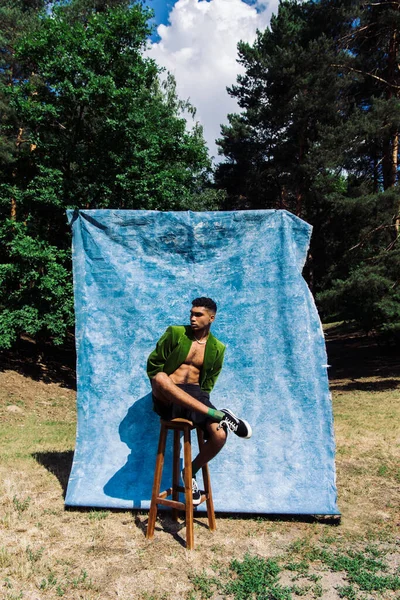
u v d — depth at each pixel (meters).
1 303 15.03
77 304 4.89
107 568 3.45
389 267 16.38
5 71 20.48
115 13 15.59
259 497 4.46
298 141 24.33
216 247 5.07
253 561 3.53
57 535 3.94
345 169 20.64
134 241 5.05
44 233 15.54
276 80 23.20
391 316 15.73
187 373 3.95
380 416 9.52
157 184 15.79
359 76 20.39
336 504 4.38
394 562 3.62
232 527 4.20
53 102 15.20
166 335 3.95
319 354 4.81
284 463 4.59
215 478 4.61
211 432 3.79
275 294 4.90
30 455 6.21
